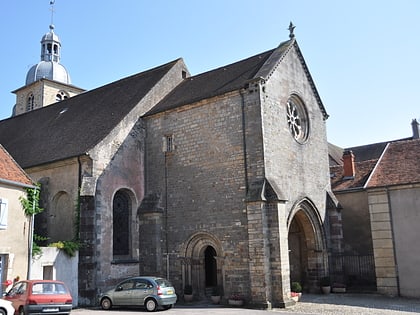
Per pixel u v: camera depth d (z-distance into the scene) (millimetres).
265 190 20328
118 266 22516
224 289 21000
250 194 20453
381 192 22812
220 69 27078
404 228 22016
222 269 21250
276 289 19484
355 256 26281
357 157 41969
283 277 19531
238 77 23781
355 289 24953
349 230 28188
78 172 22750
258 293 19438
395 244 22156
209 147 22766
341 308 18766
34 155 26359
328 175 26781
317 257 24500
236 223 21109
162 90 27422
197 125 23453
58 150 25016
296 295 20391
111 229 22531
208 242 22250
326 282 23938
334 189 29016
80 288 20828
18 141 30672
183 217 23094
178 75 28953
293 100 25141
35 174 25094
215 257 21719
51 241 23422
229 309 19094
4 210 17953
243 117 21766
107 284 21781
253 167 21016
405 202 22172
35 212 19328
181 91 26828
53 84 42344
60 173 23688
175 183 23750
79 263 21078
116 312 18141
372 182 23250
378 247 22531
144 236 23578
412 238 21750
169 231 23469
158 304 18312
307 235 24828
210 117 23000
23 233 18750
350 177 29609
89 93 32625
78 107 30891
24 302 15055
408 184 22016
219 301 21156
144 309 19219
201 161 22953
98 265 21453
